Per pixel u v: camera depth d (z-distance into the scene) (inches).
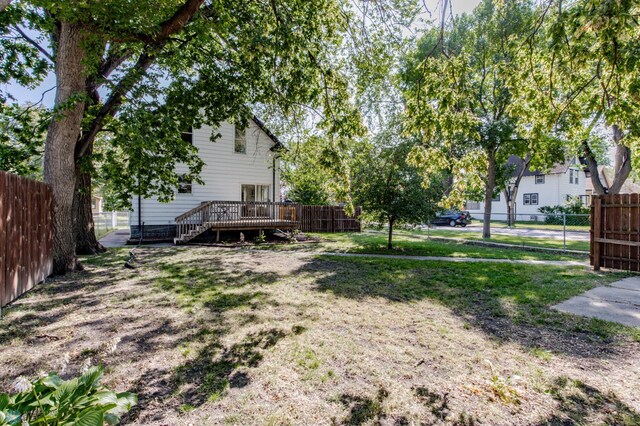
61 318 169.0
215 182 623.2
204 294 216.8
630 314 176.1
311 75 316.2
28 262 219.6
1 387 103.6
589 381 109.4
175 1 255.8
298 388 105.4
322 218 803.4
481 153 202.5
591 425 87.4
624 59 141.3
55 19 278.2
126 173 352.2
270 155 682.8
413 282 253.8
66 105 245.0
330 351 132.0
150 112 276.4
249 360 124.3
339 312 181.2
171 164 352.2
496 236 663.8
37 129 292.7
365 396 100.9
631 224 280.5
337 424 88.0
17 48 322.3
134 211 553.6
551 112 195.5
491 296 213.9
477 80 581.3
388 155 416.5
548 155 621.9
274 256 392.2
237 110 369.1
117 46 277.7
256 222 575.8
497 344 139.3
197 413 92.3
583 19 133.6
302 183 816.3
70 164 280.4
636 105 167.3
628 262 283.3
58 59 258.5
